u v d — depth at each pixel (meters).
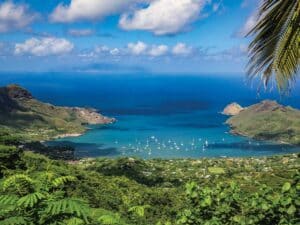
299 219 6.24
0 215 3.57
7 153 45.34
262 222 6.31
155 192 55.97
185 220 6.51
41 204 3.70
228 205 6.51
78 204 3.71
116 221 3.97
